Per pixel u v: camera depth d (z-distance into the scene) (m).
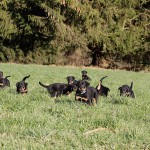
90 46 39.53
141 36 39.53
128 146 6.18
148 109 9.66
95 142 6.31
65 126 7.16
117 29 37.34
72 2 34.53
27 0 36.19
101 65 40.72
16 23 36.78
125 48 37.84
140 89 15.83
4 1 36.22
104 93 12.09
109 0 37.22
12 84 14.58
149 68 41.12
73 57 40.03
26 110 8.63
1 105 9.03
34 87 13.50
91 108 9.14
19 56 39.47
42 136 6.47
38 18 35.50
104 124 7.47
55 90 11.46
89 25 36.03
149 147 6.15
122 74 27.95
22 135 6.53
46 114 8.12
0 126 6.93
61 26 35.41
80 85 9.69
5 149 5.61
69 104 9.52
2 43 38.91
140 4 40.06
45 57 39.56
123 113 8.69
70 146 5.98
